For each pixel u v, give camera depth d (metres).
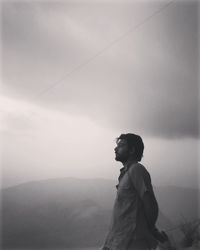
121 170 1.67
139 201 1.56
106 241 1.61
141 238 1.53
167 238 1.61
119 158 1.66
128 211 1.55
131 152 1.65
